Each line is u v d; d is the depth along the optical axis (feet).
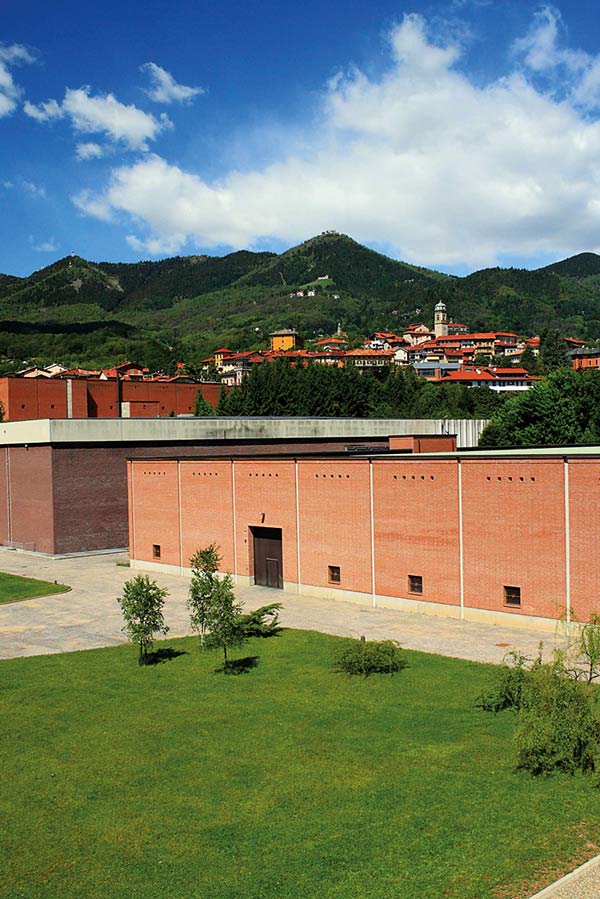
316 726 69.87
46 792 58.18
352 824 51.08
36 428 184.65
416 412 437.99
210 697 79.61
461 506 110.22
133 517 166.81
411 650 95.25
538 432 255.70
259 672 88.38
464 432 274.16
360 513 123.44
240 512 143.33
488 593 107.86
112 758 64.23
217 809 54.34
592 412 255.09
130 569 165.68
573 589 98.94
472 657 91.04
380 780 57.82
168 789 57.98
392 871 45.01
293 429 221.66
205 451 203.62
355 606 122.93
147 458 161.79
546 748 57.47
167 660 95.30
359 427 237.04
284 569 136.46
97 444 186.70
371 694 78.54
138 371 654.94
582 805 52.47
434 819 51.16
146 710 76.18
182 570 155.53
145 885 44.93
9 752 66.28
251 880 44.83
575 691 60.64
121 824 52.70
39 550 186.50
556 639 97.60
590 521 96.94
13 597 137.28
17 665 94.58
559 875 43.88
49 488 181.47
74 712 76.13
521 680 71.61
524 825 49.88
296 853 47.70
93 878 45.98
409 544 117.08
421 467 114.73
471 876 44.06
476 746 63.62
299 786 57.41
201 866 46.78
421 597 115.96
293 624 111.96
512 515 104.63
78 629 114.11
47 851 49.49
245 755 63.87
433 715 71.51
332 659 92.32
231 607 92.07
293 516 134.10
